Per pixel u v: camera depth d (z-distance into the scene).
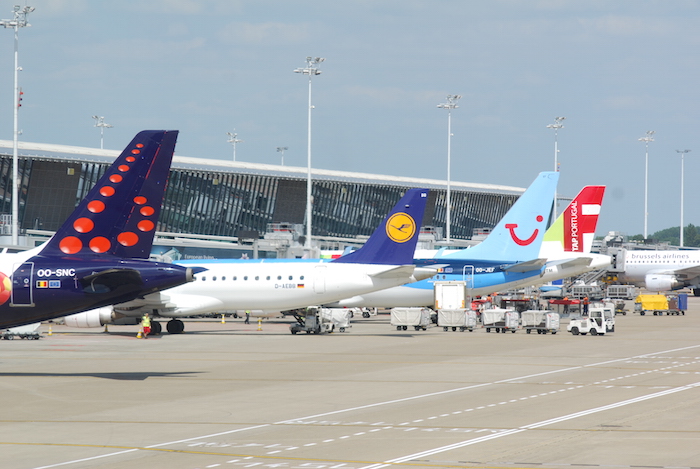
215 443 26.98
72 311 44.34
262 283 78.50
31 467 23.56
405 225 77.88
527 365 51.22
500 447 26.08
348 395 38.12
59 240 44.56
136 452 25.61
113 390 39.91
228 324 96.94
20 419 31.78
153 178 44.53
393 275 77.62
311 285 78.00
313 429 29.47
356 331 84.69
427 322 85.94
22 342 69.62
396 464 23.72
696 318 114.25
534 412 33.12
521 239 96.50
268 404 35.44
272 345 66.50
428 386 41.28
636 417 31.78
